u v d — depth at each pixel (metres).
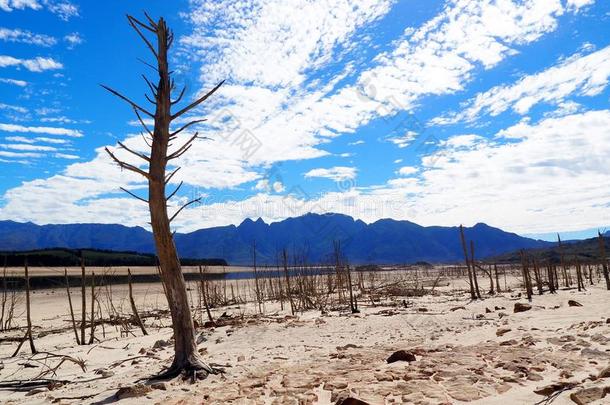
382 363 8.61
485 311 19.70
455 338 12.09
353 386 6.64
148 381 8.41
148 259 92.25
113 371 10.84
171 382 8.15
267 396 6.56
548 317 13.96
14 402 8.02
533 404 5.05
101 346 16.48
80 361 11.77
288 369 8.55
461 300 29.97
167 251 8.97
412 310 22.89
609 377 5.53
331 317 20.75
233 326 17.95
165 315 30.58
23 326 27.30
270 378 7.76
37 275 58.41
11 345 19.58
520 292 35.88
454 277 73.56
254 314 25.84
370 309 25.84
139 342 17.36
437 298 33.19
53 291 51.12
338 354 10.16
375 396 5.87
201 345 14.65
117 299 45.34
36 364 13.56
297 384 7.03
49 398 8.00
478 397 5.56
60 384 9.52
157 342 15.34
